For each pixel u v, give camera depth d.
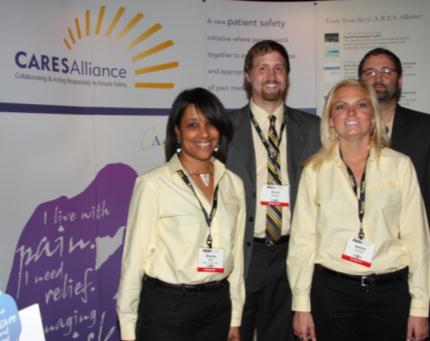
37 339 1.15
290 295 2.48
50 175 2.61
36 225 2.55
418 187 1.95
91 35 2.81
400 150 2.43
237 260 2.04
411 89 3.48
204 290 1.84
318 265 2.04
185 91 1.96
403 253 1.94
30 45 2.50
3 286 2.42
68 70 2.69
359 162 2.01
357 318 1.97
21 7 2.46
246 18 3.44
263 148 2.48
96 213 2.86
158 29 3.13
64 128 2.67
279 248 2.43
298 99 3.52
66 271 2.72
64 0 2.67
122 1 2.96
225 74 3.41
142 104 3.08
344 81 2.05
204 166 1.97
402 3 3.45
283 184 2.43
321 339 2.05
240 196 2.05
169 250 1.83
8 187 2.42
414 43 3.45
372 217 1.91
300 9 3.49
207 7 3.34
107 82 2.90
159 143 3.17
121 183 2.99
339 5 3.51
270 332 2.51
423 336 1.92
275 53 2.49
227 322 1.94
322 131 2.09
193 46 3.29
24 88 2.47
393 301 1.91
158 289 1.83
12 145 2.43
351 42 3.51
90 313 2.86
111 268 2.96
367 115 1.96
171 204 1.84
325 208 1.98
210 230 1.88
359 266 1.90
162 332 1.81
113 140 2.94
